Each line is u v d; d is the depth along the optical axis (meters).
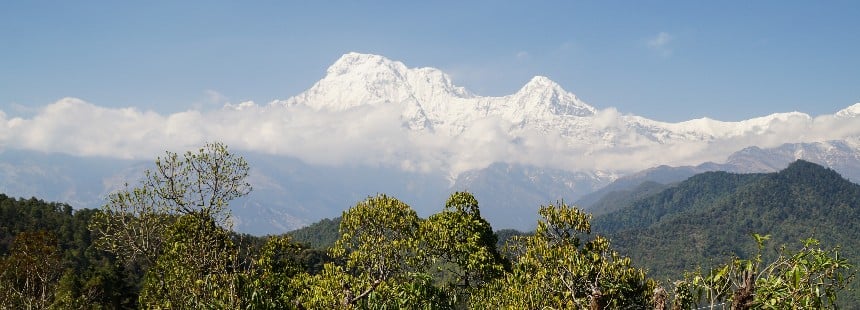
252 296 26.03
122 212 33.38
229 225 33.19
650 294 32.19
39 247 60.53
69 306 60.59
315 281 37.12
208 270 28.31
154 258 34.53
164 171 32.91
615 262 34.66
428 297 30.45
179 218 33.06
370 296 28.91
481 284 43.59
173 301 29.91
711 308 15.59
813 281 14.43
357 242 39.53
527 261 36.72
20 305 54.66
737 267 15.53
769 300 14.70
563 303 29.47
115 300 82.19
